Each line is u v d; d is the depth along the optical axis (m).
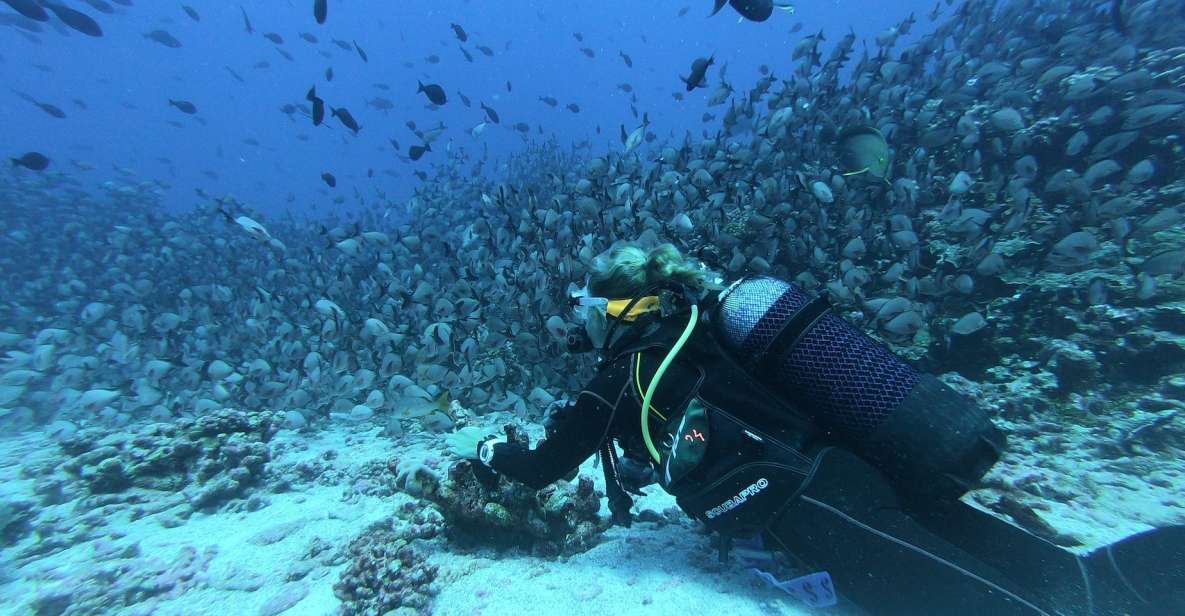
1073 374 4.16
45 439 6.32
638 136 9.81
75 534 3.52
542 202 14.06
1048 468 3.46
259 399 6.95
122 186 19.36
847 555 1.75
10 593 2.94
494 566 2.70
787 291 2.07
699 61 6.73
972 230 5.48
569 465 2.11
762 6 4.88
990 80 7.95
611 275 2.14
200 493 3.96
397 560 2.58
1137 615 1.66
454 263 8.84
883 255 6.46
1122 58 7.10
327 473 4.51
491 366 6.16
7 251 13.41
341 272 10.68
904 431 1.83
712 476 1.91
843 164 6.67
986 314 5.07
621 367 1.98
